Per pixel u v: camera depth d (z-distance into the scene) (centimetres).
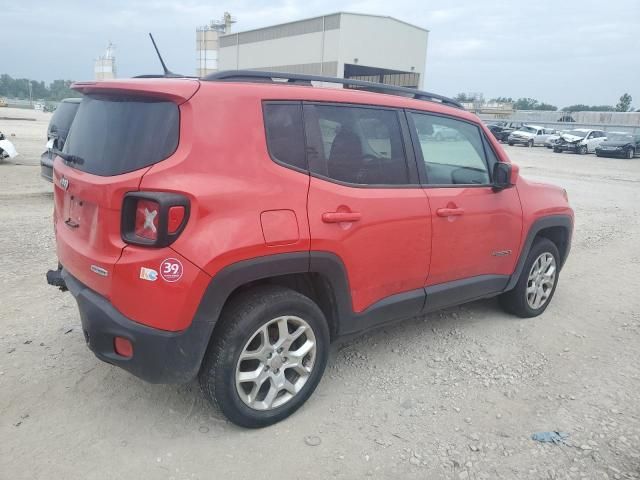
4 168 1312
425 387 373
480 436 319
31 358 384
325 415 335
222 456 292
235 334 292
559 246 542
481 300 554
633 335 481
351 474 283
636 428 331
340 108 344
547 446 311
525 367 409
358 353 421
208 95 286
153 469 279
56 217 365
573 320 512
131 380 362
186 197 269
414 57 5059
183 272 270
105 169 287
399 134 377
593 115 6481
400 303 377
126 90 290
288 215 303
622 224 1045
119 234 279
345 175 339
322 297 343
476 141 441
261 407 314
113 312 282
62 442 297
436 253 392
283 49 5238
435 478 283
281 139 310
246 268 287
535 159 2830
